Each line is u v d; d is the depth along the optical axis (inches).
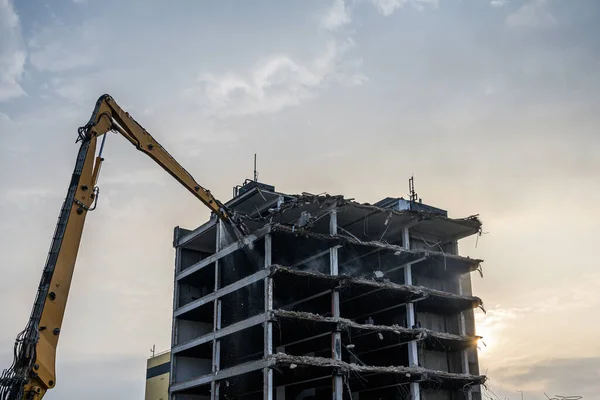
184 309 2491.4
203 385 2293.3
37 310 1327.5
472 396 2330.2
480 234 2412.6
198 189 2003.0
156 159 1835.6
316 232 2335.1
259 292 2240.4
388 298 2265.0
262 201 2386.8
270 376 1924.2
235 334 2203.5
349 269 2347.4
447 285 2468.0
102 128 1598.2
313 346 2263.8
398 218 2279.8
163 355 3024.1
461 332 2386.8
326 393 2284.7
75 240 1440.7
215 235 2546.8
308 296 2223.2
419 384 2174.0
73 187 1472.7
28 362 1268.5
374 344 2283.5
